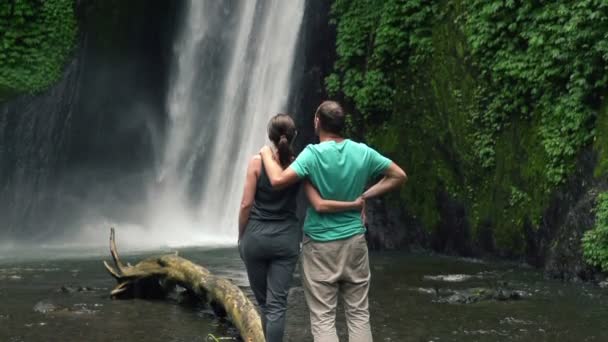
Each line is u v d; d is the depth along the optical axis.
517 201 11.77
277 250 5.29
